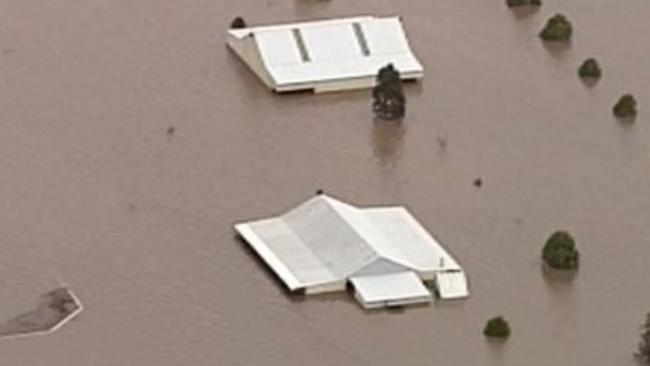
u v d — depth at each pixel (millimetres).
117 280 124062
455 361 116562
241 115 148250
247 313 121062
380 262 124750
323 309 121938
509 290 124375
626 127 148250
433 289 124250
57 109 147500
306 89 152125
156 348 116938
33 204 133125
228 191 136000
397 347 118000
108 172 138000
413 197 136250
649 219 133750
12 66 154625
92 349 116688
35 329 118562
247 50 156250
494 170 140625
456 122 148250
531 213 134250
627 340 118875
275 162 140750
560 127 148000
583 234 131375
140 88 151750
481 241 130375
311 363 115812
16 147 141125
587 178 139750
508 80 155875
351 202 135125
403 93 150625
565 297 123688
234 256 127438
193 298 122375
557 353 117562
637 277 126125
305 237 128875
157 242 128875
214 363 115500
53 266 125438
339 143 144250
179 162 140000
